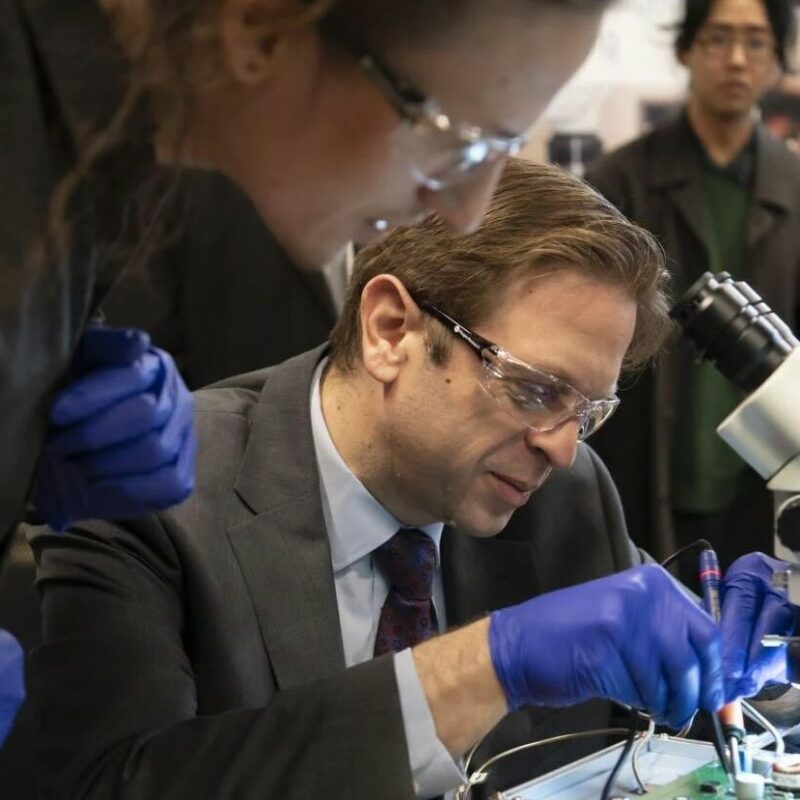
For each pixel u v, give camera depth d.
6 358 1.31
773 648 2.09
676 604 1.78
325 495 2.13
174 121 1.35
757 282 3.97
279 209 1.45
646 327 2.10
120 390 1.61
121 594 1.98
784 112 4.82
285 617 2.06
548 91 1.35
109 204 1.40
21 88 1.30
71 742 1.86
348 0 1.27
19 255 1.30
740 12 3.86
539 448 1.98
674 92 4.38
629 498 3.93
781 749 2.02
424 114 1.32
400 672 1.73
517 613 1.77
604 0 1.30
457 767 1.72
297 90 1.33
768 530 3.85
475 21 1.27
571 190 1.98
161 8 1.28
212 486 2.12
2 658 1.48
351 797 1.67
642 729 2.17
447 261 1.96
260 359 3.49
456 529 2.31
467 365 1.95
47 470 1.66
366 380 2.09
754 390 1.94
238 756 1.71
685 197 3.98
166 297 3.45
